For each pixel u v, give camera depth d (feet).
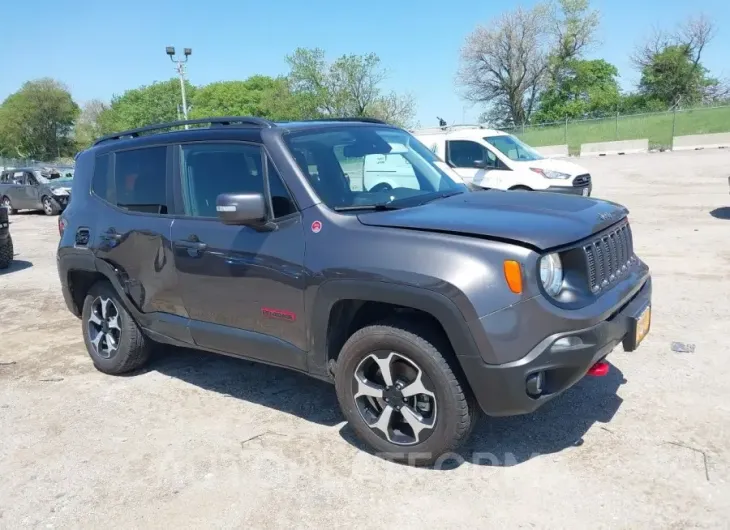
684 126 117.50
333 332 12.51
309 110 188.75
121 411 15.20
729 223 35.53
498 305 10.52
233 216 12.42
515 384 10.57
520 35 190.80
